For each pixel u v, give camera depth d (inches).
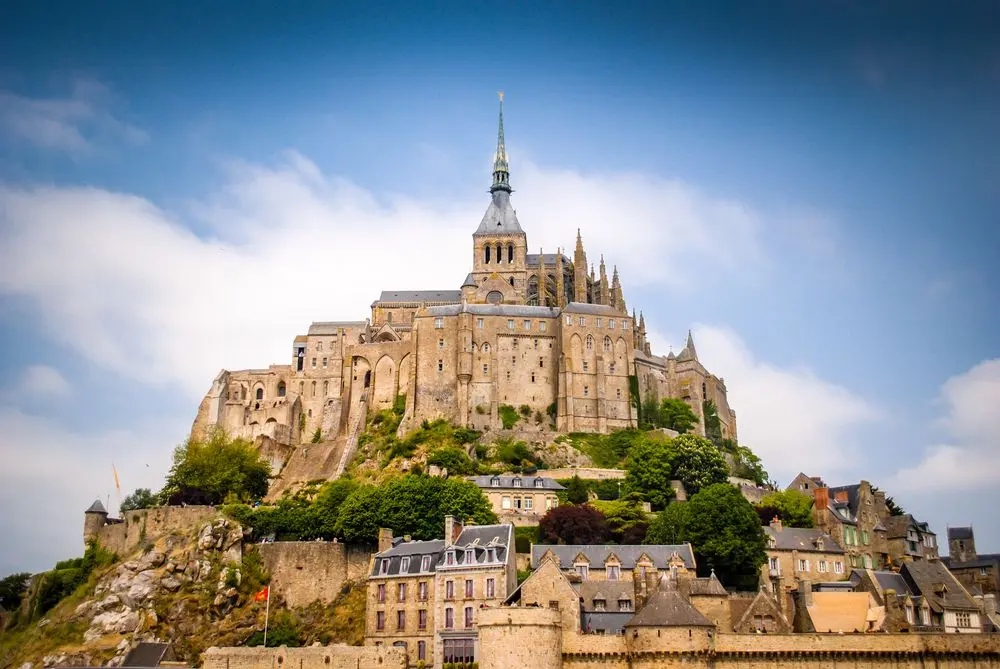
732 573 5669.3
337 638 5285.4
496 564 4758.9
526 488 6983.3
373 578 5128.0
